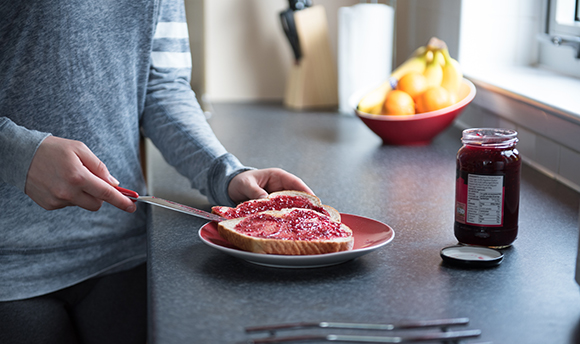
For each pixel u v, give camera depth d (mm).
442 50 1427
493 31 1518
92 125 897
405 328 491
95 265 968
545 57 1492
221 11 2123
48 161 713
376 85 1859
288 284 599
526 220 821
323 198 969
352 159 1277
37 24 814
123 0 875
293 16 1972
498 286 588
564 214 849
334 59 2184
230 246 691
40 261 909
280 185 848
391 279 610
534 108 1104
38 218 896
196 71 2139
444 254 664
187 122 976
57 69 846
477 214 692
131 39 907
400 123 1350
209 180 885
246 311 537
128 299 1035
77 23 837
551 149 1082
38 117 858
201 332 496
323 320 518
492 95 1304
